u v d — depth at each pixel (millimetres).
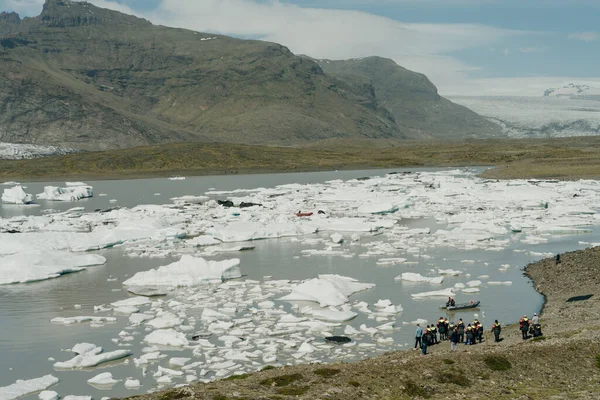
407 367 30406
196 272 61531
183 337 41469
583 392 27312
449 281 58938
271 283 59219
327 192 146250
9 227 97500
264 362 37031
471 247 77062
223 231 86812
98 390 33344
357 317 47250
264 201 134000
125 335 43625
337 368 30891
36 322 47562
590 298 47719
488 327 43625
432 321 45625
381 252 74500
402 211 115000
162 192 170500
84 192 156875
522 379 29562
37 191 188500
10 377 36094
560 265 61219
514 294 52875
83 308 52031
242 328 44594
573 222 93625
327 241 84375
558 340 34031
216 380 31531
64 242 80125
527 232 88938
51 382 34344
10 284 61094
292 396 26594
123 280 62406
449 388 28266
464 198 129500
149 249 79312
